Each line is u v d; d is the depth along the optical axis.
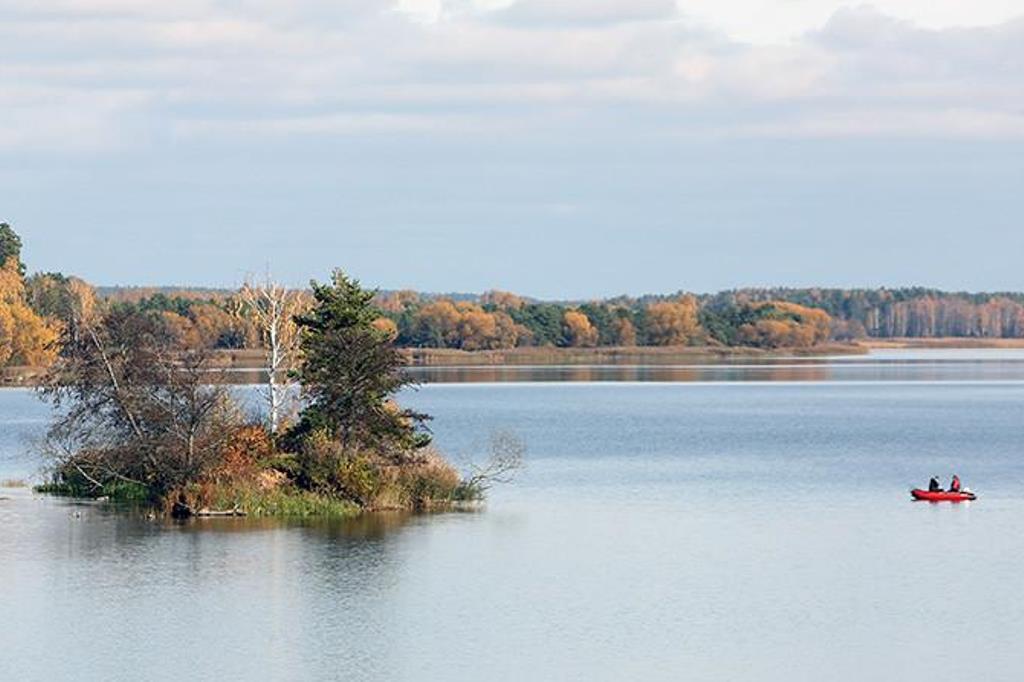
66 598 134.75
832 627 127.06
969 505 195.50
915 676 113.94
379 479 180.88
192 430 176.62
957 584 143.38
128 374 181.12
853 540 166.12
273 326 191.62
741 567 150.38
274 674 113.50
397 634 124.06
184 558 150.88
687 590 140.38
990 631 126.12
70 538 160.38
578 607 133.12
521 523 174.12
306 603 133.75
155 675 113.00
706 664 116.50
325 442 179.25
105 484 189.25
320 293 181.75
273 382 189.12
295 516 174.50
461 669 114.75
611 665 115.88
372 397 180.12
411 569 147.38
